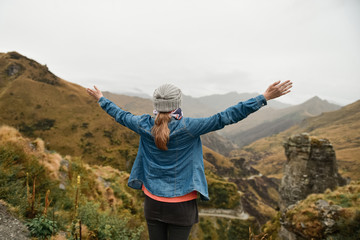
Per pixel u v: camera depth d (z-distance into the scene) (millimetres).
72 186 6750
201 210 87500
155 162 1605
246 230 79625
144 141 1667
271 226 14688
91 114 152750
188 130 1459
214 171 172250
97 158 115625
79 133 131750
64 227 3666
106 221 4863
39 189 5023
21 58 192625
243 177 182875
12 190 3762
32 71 185500
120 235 4855
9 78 171375
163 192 1527
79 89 194250
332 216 9375
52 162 7109
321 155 29562
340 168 160750
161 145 1483
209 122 1432
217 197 92000
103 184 10594
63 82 192000
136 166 1789
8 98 138625
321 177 29141
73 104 158750
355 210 8844
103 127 140875
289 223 11172
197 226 75250
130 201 10383
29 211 3439
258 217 109625
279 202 33656
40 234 3006
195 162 1570
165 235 1692
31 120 131250
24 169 5156
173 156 1527
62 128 131875
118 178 14734
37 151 6891
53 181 5629
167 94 1509
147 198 1649
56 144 118375
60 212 4238
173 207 1526
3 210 3141
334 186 28703
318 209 10148
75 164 9594
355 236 7992
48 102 151000
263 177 196500
